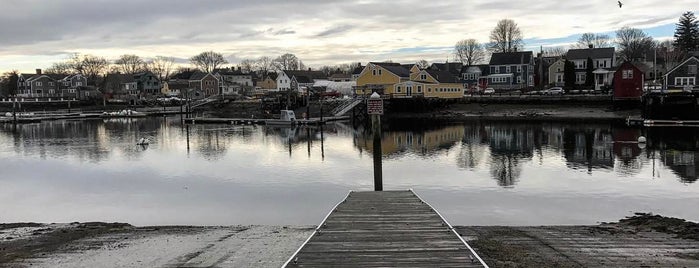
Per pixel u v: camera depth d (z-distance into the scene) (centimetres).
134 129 5759
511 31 11888
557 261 1060
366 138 4372
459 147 3628
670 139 3819
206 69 16875
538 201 1934
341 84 9612
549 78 9662
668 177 2364
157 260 1153
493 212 1778
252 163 3020
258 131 5291
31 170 2861
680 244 1211
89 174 2703
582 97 6669
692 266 1013
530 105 6988
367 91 7506
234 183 2395
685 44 11344
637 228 1441
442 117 6712
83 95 12200
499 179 2378
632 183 2239
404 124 5756
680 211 1764
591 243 1234
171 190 2261
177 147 3916
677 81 6881
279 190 2223
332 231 1134
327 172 2669
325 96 8075
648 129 4609
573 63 8450
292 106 7219
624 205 1859
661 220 1532
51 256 1212
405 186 2241
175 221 1748
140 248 1274
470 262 898
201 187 2314
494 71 9875
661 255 1105
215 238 1383
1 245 1343
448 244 1017
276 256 1170
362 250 980
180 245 1301
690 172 2481
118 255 1206
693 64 6775
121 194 2197
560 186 2198
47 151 3744
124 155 3475
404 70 8131
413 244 1020
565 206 1855
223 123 6569
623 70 6353
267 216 1786
